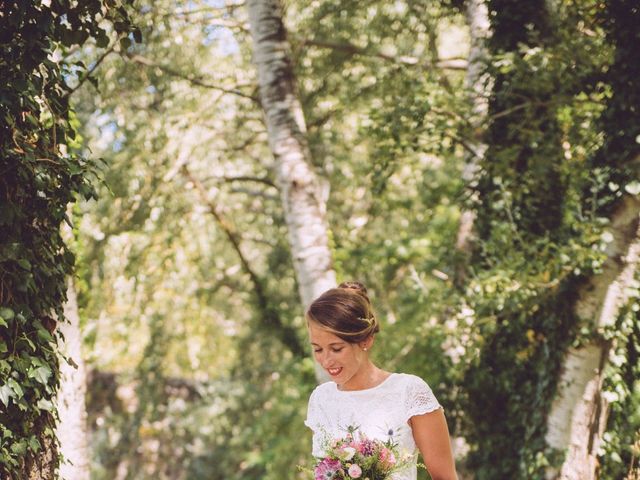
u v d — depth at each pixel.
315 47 8.80
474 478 6.87
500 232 5.84
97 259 8.81
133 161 8.70
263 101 6.78
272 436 12.05
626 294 5.46
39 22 3.12
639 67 4.85
